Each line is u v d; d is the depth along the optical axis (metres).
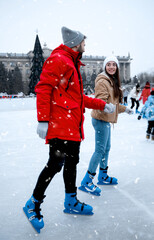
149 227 1.48
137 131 5.25
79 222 1.57
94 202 1.87
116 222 1.55
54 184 2.27
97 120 2.00
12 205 1.84
